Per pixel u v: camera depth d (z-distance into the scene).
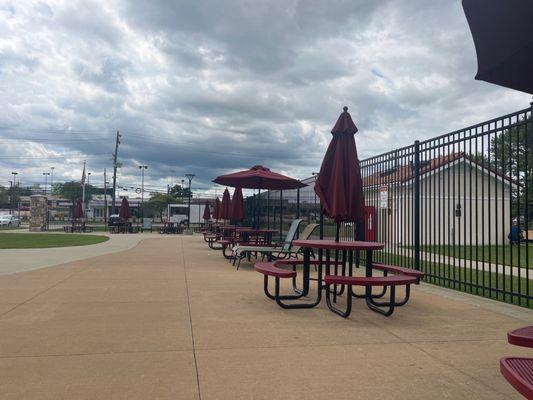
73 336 4.73
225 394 3.31
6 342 4.50
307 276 6.91
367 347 4.47
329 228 16.23
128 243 19.88
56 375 3.64
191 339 4.67
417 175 9.05
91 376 3.63
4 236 25.44
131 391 3.34
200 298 6.84
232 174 13.81
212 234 22.02
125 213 35.19
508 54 2.87
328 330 5.09
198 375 3.68
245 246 11.59
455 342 4.66
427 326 5.31
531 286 8.46
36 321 5.34
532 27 2.67
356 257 11.18
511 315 5.92
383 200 10.49
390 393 3.36
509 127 6.63
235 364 3.95
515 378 2.31
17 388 3.37
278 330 5.06
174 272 9.79
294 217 18.83
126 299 6.70
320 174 6.59
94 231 36.56
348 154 6.32
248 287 7.89
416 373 3.77
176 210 59.03
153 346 4.42
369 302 6.39
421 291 7.89
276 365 3.93
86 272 9.56
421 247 10.99
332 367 3.89
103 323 5.27
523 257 14.84
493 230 19.17
